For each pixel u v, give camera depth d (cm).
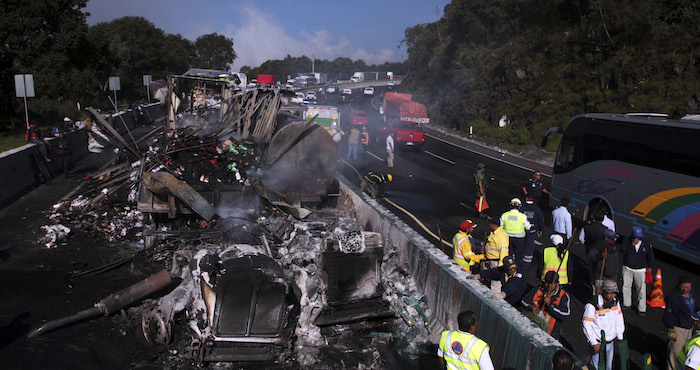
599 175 1345
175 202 972
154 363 625
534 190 1378
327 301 756
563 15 3684
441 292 746
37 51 3250
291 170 1125
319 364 643
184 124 1596
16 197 1386
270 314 651
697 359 513
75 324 709
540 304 689
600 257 844
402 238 911
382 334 723
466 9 5041
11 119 3044
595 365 608
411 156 2716
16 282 835
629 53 2884
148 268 922
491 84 4075
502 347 584
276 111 1127
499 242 823
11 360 602
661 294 826
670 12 2900
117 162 1489
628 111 2678
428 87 5900
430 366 648
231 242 891
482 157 2889
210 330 636
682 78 2616
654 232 1166
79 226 1130
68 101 3488
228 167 1034
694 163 1069
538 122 3266
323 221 1016
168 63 6431
